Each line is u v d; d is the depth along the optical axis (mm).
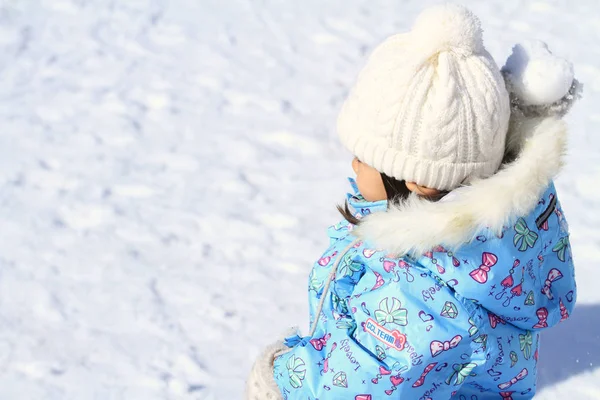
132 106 3801
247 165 3348
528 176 1457
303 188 3191
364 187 1655
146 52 4316
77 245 2852
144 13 4730
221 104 3828
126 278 2674
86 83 4016
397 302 1542
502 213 1447
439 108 1435
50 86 3988
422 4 4902
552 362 2178
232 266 2727
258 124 3660
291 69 4160
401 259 1559
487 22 4625
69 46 4375
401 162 1484
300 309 2514
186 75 4090
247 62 4223
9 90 3959
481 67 1472
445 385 1632
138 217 3004
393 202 1557
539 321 1729
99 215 3016
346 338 1604
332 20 4668
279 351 1843
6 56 4266
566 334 2273
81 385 2236
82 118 3709
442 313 1541
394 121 1466
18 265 2748
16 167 3322
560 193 3055
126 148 3477
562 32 4484
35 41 4422
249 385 1819
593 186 3094
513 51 1559
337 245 1776
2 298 2586
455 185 1519
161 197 3129
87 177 3264
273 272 2693
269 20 4664
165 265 2738
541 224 1631
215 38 4465
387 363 1564
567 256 1771
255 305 2531
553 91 1496
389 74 1477
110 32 4523
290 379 1686
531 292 1665
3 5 4770
